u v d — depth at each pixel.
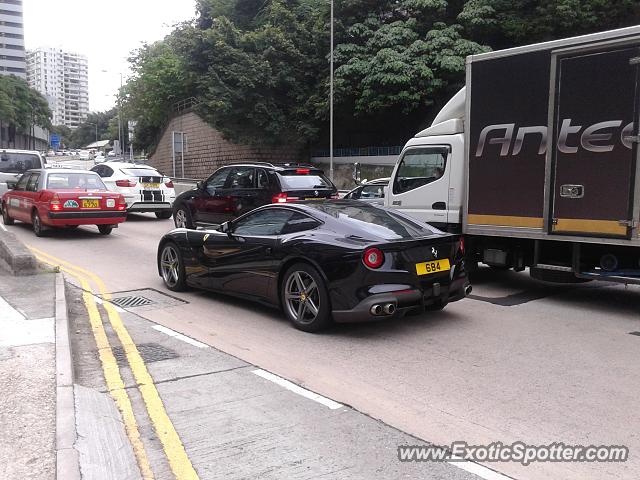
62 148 156.62
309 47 33.59
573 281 7.69
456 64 25.62
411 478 3.35
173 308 7.42
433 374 5.05
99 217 13.64
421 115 32.41
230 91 31.97
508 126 7.75
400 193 9.45
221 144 39.25
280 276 6.64
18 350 5.10
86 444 3.56
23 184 15.09
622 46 6.53
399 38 27.81
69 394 4.21
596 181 6.82
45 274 8.24
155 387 4.71
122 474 3.31
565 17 24.31
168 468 3.44
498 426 4.03
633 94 6.46
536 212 7.47
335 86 29.83
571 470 3.44
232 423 4.05
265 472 3.40
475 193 8.23
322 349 5.75
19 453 3.37
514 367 5.23
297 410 4.28
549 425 4.04
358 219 6.59
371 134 37.31
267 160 37.22
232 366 5.24
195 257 7.88
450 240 6.57
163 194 18.38
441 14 27.75
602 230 6.80
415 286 6.10
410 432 3.93
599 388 4.72
